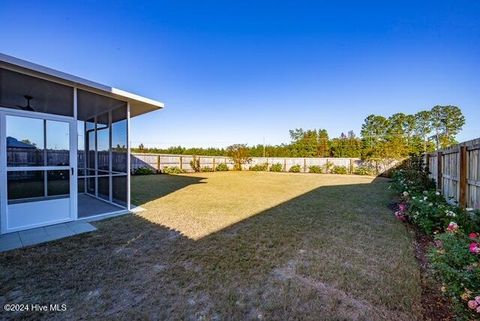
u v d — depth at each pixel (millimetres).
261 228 4234
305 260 2939
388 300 2115
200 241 3576
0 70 3680
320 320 1865
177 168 16516
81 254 3045
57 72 3926
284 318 1884
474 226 3287
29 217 4023
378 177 15062
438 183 5941
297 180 12719
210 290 2264
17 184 3906
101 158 6648
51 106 5480
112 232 3930
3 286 2281
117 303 2049
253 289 2287
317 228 4242
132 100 5324
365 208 5875
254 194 7953
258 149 25797
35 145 4180
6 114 3807
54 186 4309
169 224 4422
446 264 2115
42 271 2586
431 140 21812
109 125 6223
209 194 7867
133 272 2592
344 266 2781
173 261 2879
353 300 2117
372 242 3561
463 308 1803
